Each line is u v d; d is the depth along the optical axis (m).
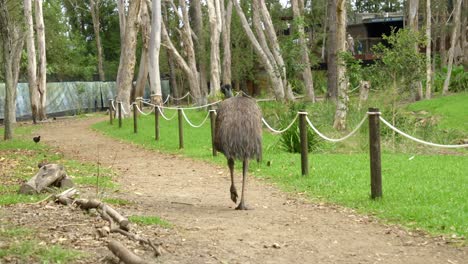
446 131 21.28
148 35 35.94
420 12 50.47
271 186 12.29
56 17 52.19
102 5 66.81
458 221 8.31
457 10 39.84
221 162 15.80
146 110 38.84
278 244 7.47
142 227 8.12
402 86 21.09
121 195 11.15
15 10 31.70
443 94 39.09
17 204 9.59
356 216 9.16
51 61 52.19
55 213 8.77
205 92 43.22
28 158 17.59
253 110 9.64
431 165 14.38
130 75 32.66
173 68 51.66
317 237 7.93
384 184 11.59
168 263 6.52
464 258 6.85
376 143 10.05
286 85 31.67
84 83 45.91
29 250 6.53
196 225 8.55
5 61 23.95
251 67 52.81
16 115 39.44
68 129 29.92
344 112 21.61
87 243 7.06
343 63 21.88
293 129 17.77
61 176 11.05
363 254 7.11
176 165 15.88
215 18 35.56
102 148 20.62
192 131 24.97
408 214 8.84
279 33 52.53
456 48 50.66
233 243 7.54
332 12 32.00
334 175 12.94
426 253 7.08
